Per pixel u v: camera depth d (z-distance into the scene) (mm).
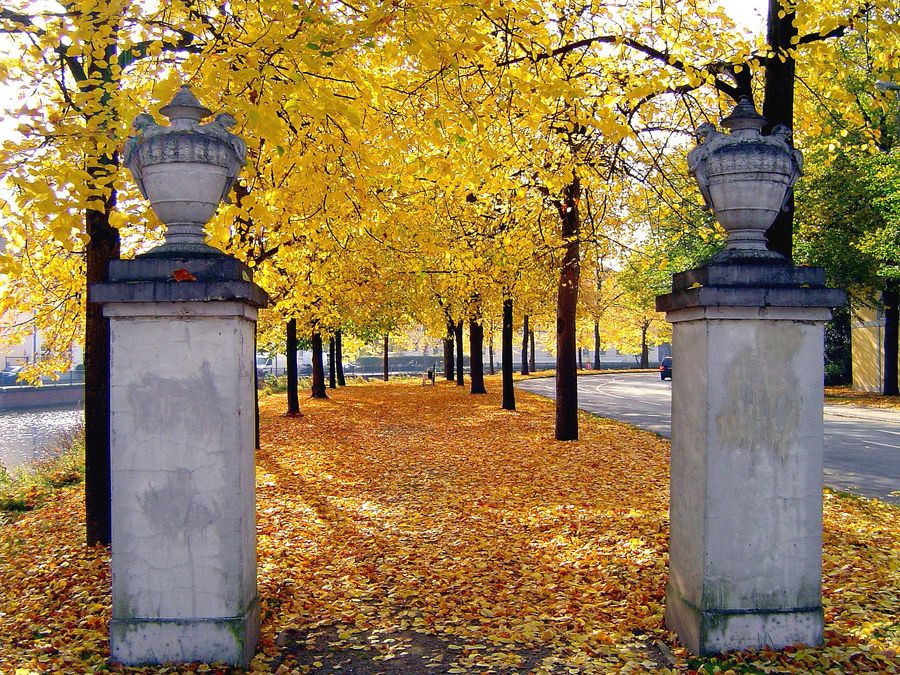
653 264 11906
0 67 5457
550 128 8164
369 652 4668
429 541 7574
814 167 24016
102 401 7281
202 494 4254
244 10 5355
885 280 26234
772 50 7199
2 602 5867
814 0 7309
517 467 11836
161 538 4262
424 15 4855
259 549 7195
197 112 4410
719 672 4078
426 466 12312
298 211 6930
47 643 4801
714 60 7141
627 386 38062
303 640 4871
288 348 21422
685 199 8477
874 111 16734
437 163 6344
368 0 4859
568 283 13695
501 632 4965
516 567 6602
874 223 24438
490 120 6617
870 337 31422
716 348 4285
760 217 4496
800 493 4332
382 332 32562
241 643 4250
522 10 5844
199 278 4195
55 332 11609
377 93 5949
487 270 12875
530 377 46938
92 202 4883
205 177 4340
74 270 9773
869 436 16484
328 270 13703
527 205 9914
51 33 5160
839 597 5379
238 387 4277
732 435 4293
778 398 4316
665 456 12539
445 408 23375
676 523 4762
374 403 25891
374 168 5801
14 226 5949
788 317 4285
